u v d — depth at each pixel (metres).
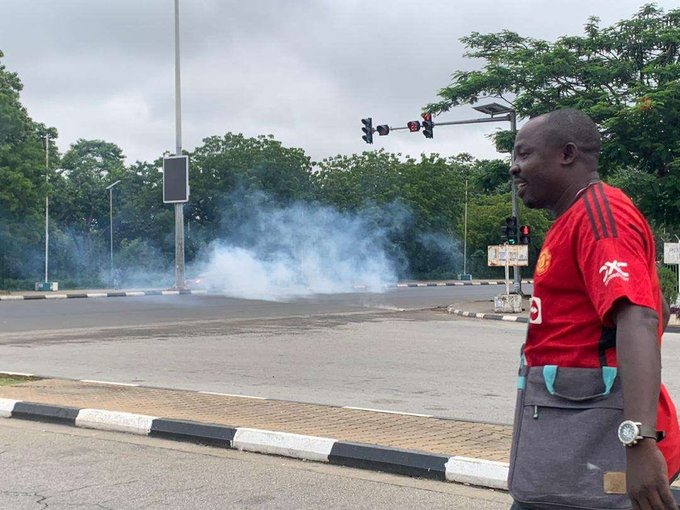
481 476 5.29
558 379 2.24
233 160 51.00
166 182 37.66
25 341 14.73
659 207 25.81
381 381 9.97
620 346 2.04
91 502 4.92
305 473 5.62
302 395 8.85
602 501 2.11
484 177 29.45
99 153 72.56
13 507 4.82
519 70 28.20
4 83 40.91
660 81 25.36
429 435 6.35
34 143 40.12
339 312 23.81
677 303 20.27
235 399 8.09
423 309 26.16
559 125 2.38
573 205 2.29
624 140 24.72
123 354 12.68
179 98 37.81
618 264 2.09
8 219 39.00
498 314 22.94
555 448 2.19
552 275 2.28
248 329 17.64
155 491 5.16
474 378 10.26
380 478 5.51
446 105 29.75
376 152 60.16
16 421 7.39
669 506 1.96
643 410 1.98
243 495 5.08
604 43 27.31
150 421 6.80
